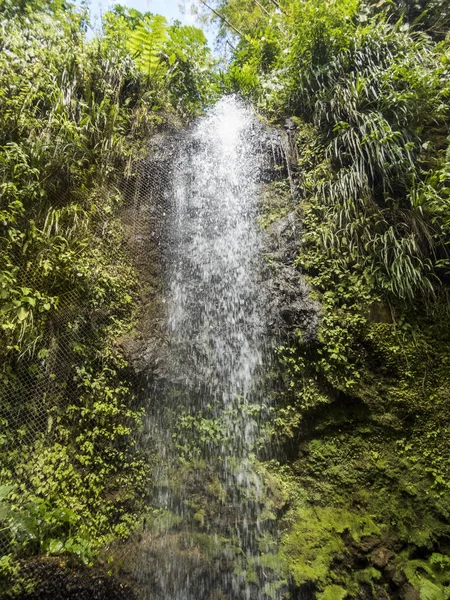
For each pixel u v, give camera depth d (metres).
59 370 2.95
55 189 3.61
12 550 2.26
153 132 4.65
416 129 3.63
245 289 3.66
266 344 3.32
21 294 2.92
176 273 3.88
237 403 3.24
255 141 4.54
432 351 3.01
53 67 4.11
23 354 2.79
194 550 2.68
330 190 3.67
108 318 3.31
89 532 2.55
